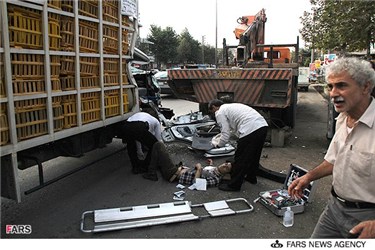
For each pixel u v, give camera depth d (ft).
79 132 13.73
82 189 15.28
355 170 6.47
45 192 14.92
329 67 6.61
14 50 10.32
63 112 12.96
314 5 33.45
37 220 12.28
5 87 10.11
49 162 19.11
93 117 14.93
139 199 14.15
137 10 18.25
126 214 12.40
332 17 27.68
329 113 22.53
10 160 10.48
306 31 36.37
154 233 11.35
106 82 15.89
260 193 13.88
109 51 16.02
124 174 17.29
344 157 6.70
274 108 23.48
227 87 23.13
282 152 21.52
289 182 14.47
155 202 13.83
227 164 15.60
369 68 6.28
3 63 9.98
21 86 10.85
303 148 22.58
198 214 12.66
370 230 5.97
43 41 11.46
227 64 33.24
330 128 22.25
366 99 6.43
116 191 15.03
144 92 24.84
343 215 6.89
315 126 30.37
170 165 16.08
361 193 6.47
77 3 13.06
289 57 40.22
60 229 11.61
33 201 13.98
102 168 18.22
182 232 11.40
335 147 7.31
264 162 19.39
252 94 22.48
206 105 25.71
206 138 19.93
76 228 11.68
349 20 26.07
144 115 16.97
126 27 17.22
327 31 30.35
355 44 27.61
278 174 16.29
